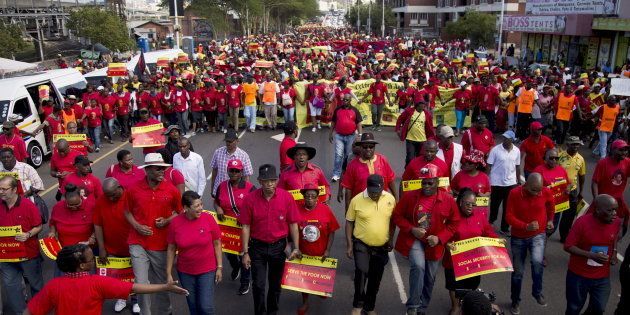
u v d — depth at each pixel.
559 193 8.01
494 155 9.04
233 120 19.23
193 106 18.94
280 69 26.44
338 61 29.67
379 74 19.20
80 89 19.06
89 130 16.78
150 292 4.62
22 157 10.65
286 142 9.08
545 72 25.59
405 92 19.06
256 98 19.47
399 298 7.24
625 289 5.77
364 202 6.38
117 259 6.38
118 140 18.75
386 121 20.02
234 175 6.80
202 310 5.91
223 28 69.19
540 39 41.31
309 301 7.18
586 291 5.93
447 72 25.50
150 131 9.55
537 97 16.91
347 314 6.84
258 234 6.22
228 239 6.93
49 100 15.67
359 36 73.12
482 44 52.00
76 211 6.51
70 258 4.41
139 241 6.21
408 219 6.32
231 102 18.86
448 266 6.51
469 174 7.93
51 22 49.22
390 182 7.63
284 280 6.34
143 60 24.30
